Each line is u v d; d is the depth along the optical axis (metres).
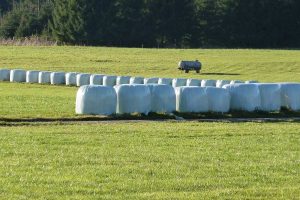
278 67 194.75
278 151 51.12
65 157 46.66
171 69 185.88
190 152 49.75
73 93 109.06
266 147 53.06
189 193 37.06
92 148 50.69
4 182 38.66
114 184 38.69
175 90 79.19
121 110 76.75
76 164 44.25
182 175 41.47
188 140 55.97
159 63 199.75
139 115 76.06
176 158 47.03
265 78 164.00
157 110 78.06
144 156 47.53
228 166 44.53
